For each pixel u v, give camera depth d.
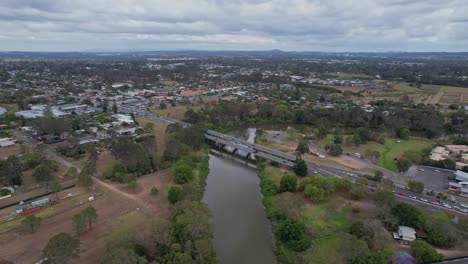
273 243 107.81
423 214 109.12
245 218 124.31
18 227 107.25
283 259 97.81
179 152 174.88
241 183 159.75
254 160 198.75
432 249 92.50
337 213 120.62
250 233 113.88
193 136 197.38
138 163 156.62
